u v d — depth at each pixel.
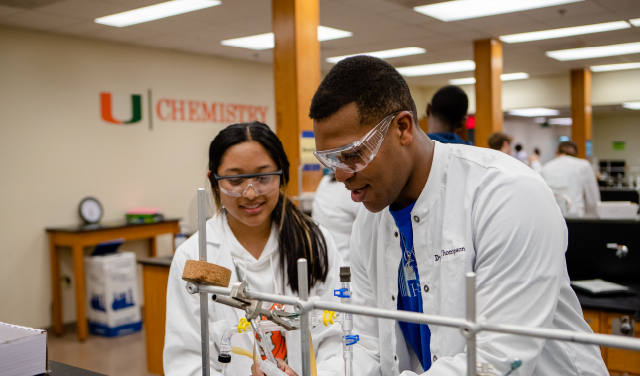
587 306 2.41
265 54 6.50
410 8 4.87
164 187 6.01
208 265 0.89
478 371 0.73
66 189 5.11
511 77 9.80
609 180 9.88
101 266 4.73
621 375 2.23
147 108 5.83
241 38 5.59
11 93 4.71
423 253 1.10
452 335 1.04
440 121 2.72
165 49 6.02
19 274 4.80
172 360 1.36
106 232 4.88
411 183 1.09
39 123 4.91
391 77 0.95
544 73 9.37
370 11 4.90
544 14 5.32
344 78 0.92
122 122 5.58
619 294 2.53
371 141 0.91
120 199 5.57
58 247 5.03
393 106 0.94
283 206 1.50
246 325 1.03
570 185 5.45
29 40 4.83
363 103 0.91
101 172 5.39
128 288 4.88
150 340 3.74
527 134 16.05
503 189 0.97
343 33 5.83
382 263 1.21
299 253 1.47
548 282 0.90
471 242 1.01
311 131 3.98
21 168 4.79
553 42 6.72
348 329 0.99
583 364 1.05
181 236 3.99
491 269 0.94
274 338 1.32
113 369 3.88
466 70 8.64
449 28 5.77
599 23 5.76
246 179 1.37
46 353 1.17
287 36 3.90
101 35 5.17
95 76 5.35
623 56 7.80
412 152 1.04
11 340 1.11
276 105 4.00
